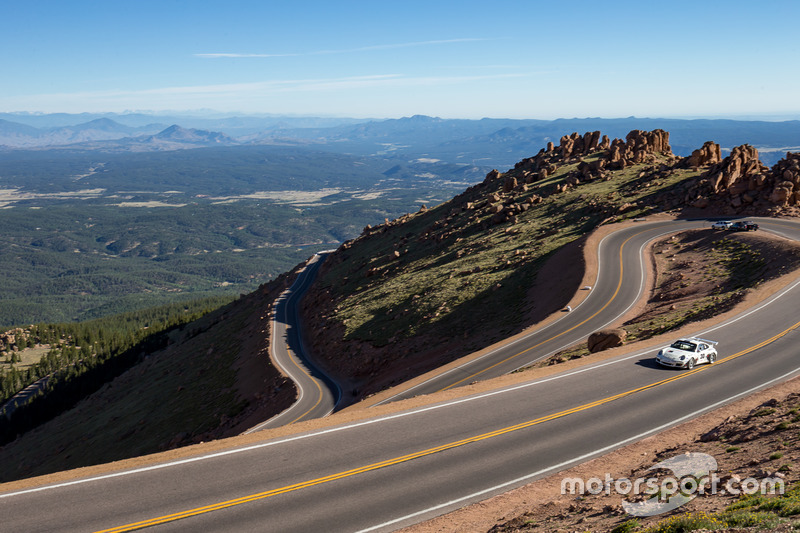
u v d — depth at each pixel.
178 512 18.58
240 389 90.31
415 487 20.06
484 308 75.75
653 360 35.84
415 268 117.50
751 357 35.19
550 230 103.88
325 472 21.38
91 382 171.12
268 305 138.75
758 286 52.22
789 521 11.49
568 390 30.55
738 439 20.55
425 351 69.50
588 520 15.51
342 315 101.06
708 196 95.69
